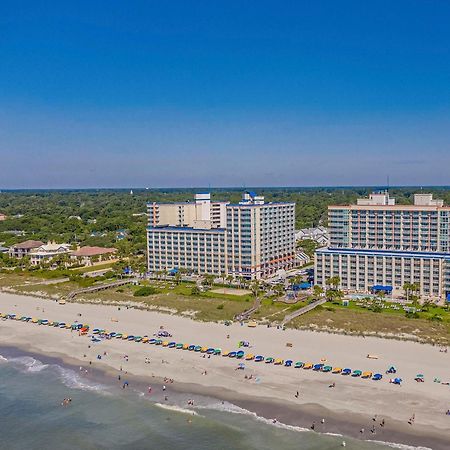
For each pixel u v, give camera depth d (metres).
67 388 174.88
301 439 136.75
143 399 163.88
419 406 148.62
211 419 149.25
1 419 155.25
